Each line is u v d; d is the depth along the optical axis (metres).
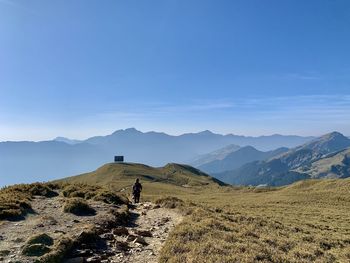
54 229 19.73
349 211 55.00
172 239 19.34
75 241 17.55
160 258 16.52
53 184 38.59
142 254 17.55
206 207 35.06
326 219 44.91
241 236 22.22
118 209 28.34
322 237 29.80
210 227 22.98
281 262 18.62
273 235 25.98
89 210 26.08
